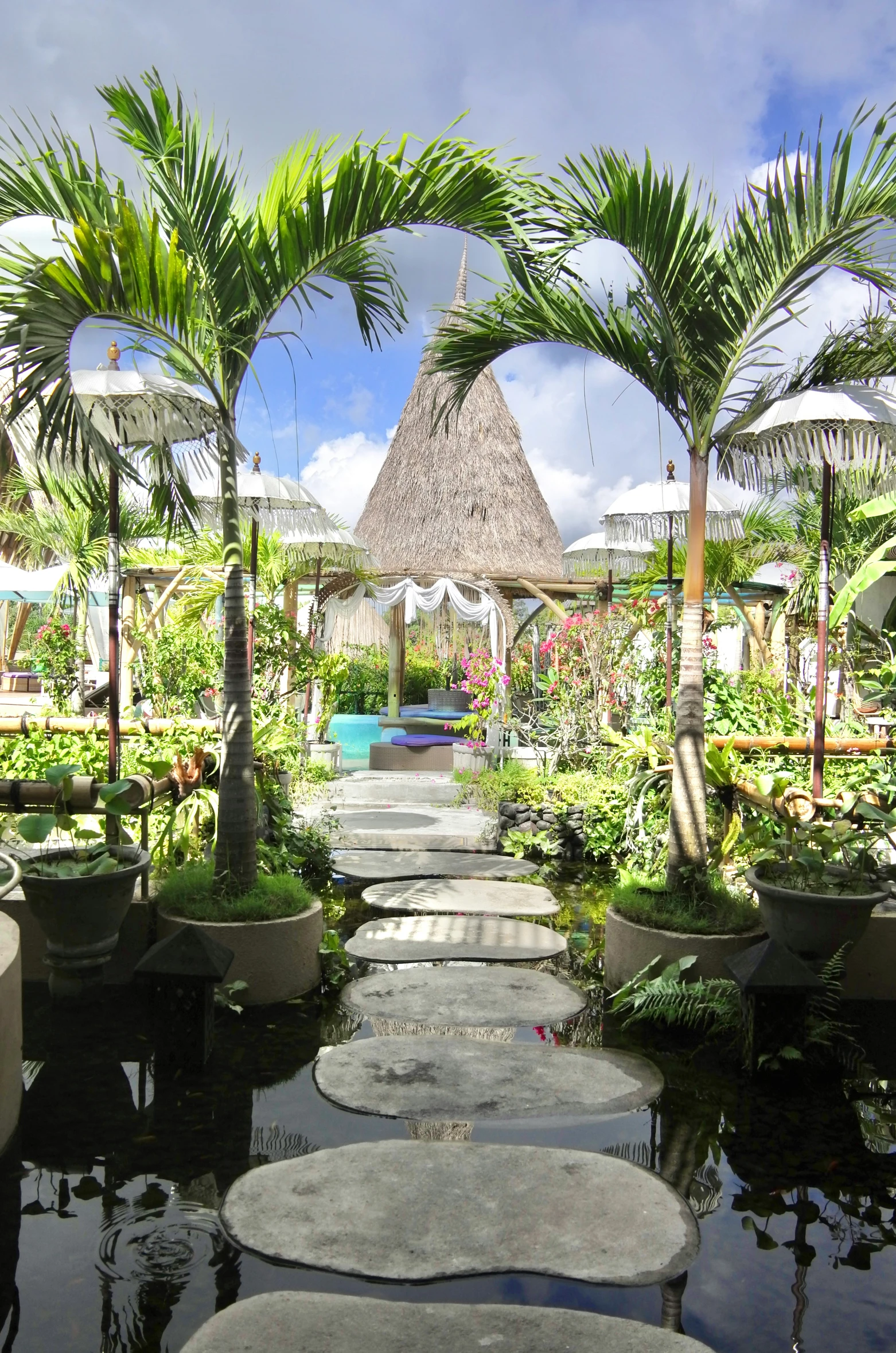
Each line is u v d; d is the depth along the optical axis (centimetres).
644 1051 438
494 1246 276
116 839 501
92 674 1443
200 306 492
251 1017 465
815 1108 380
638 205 473
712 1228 291
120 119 480
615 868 823
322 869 777
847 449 495
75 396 422
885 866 541
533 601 1447
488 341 550
